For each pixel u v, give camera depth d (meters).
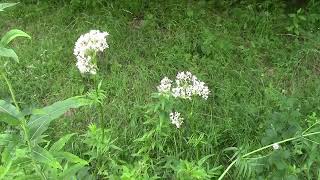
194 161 0.53
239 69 0.70
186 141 0.58
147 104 0.60
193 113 0.59
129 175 0.45
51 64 0.70
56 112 0.36
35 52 0.72
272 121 0.58
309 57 0.72
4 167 0.36
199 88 0.51
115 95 0.66
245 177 0.54
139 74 0.69
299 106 0.62
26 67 0.70
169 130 0.55
